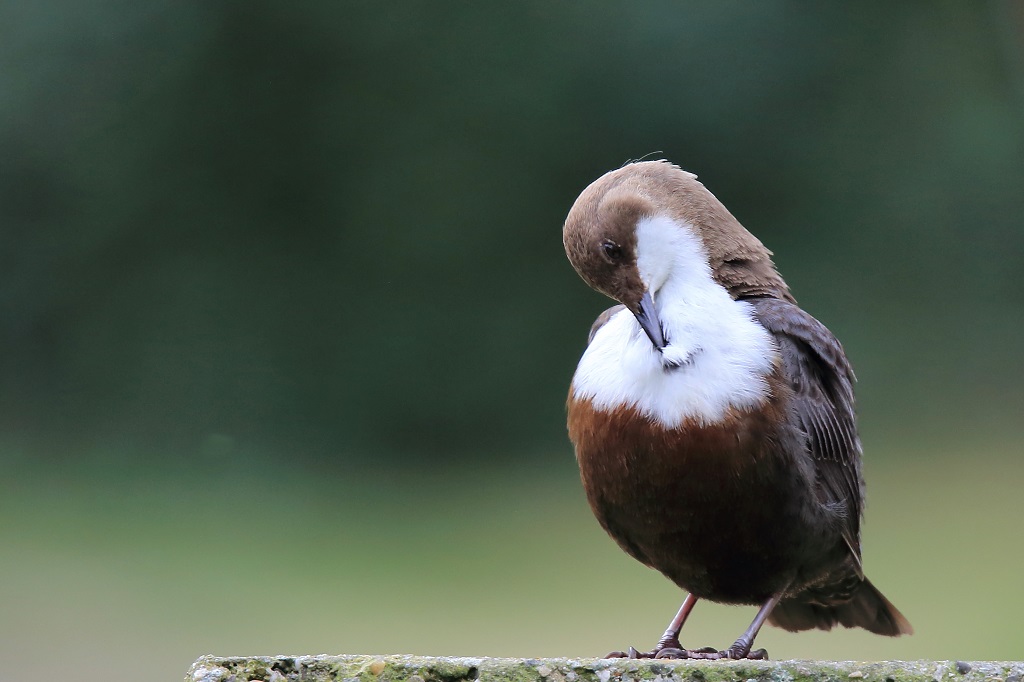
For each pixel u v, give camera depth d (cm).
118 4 1872
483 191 1947
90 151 1894
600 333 493
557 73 1944
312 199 1941
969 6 1969
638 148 1969
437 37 1936
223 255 1922
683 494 457
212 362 1880
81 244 1900
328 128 1934
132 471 1703
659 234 479
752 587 482
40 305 1894
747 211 1997
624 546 497
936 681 352
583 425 476
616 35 1941
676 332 464
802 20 1973
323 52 1925
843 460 488
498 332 1922
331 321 1916
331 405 1892
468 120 1948
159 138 1909
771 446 455
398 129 1944
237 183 1930
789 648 999
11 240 1892
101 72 1891
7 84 1869
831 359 484
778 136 1984
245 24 1900
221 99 1923
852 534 498
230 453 1795
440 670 358
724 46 1952
